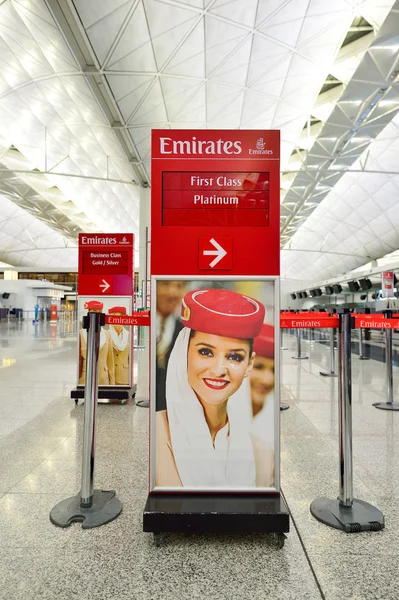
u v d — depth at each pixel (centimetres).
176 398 229
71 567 190
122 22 879
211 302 232
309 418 454
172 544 209
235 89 1194
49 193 2878
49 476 294
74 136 1762
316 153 1581
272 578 182
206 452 228
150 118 1305
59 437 384
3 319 4431
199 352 230
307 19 926
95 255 557
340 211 3100
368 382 681
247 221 233
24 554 200
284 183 2098
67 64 1083
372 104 1200
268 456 227
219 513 207
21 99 1459
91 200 3020
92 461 248
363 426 426
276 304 231
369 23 980
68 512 238
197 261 232
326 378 728
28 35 1017
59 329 2734
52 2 820
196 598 169
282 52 1038
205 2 844
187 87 1157
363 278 1627
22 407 504
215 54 1020
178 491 226
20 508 247
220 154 233
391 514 241
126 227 3797
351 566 191
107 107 1281
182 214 233
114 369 539
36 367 866
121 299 555
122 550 204
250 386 229
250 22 916
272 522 206
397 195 2578
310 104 1341
